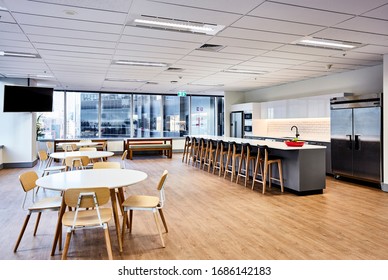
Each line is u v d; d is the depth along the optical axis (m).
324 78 8.23
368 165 6.07
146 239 3.41
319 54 5.73
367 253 3.00
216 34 4.46
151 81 9.28
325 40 4.82
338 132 6.82
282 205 4.77
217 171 8.20
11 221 4.02
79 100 11.98
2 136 8.58
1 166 8.45
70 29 4.18
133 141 11.88
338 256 2.94
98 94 12.23
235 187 6.14
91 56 5.85
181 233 3.59
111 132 12.65
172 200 5.13
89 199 2.65
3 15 3.64
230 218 4.15
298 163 5.37
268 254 2.99
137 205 3.21
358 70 7.19
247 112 10.84
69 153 6.11
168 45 5.05
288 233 3.57
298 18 3.78
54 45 5.02
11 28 4.13
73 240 3.41
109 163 4.32
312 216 4.21
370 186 6.15
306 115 8.38
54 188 2.84
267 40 4.80
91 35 4.47
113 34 4.43
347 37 4.62
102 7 3.41
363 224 3.87
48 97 8.53
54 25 4.01
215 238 3.43
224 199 5.18
